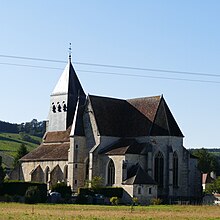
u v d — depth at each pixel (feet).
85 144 488.44
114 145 483.10
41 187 428.15
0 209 318.24
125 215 279.90
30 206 360.28
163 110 482.69
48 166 513.04
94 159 472.03
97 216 266.36
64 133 537.65
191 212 321.11
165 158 465.47
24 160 537.65
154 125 476.13
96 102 494.59
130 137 487.61
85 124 491.31
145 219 250.37
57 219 239.09
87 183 462.60
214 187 640.58
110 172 464.65
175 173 471.21
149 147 469.57
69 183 481.05
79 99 517.55
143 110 496.23
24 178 534.78
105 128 484.33
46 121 571.69
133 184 438.40
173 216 278.05
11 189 437.99
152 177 465.06
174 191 467.52
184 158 476.13
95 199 434.71
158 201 438.81
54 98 560.20
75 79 562.25
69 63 565.12
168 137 467.11
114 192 443.73
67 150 508.12
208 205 428.97
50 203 417.49
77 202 432.25
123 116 508.12
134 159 460.55
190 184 483.10
